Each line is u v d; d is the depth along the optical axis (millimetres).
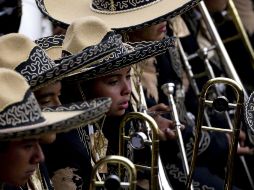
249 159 8648
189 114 7988
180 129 7137
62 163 5770
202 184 7824
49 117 4770
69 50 5812
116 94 5930
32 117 4594
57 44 6203
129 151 6316
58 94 5305
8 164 4695
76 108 4969
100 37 5832
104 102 4809
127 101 5996
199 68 8477
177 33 8312
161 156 7664
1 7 7660
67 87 5879
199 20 8688
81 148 5836
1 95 4527
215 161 7973
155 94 7625
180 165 7680
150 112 7180
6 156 4680
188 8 6848
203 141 7910
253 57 9141
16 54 5262
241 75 9555
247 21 9805
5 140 4562
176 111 7152
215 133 8008
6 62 5227
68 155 5773
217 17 9414
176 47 8000
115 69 5711
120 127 5867
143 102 6918
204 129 6090
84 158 5832
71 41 5816
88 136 5980
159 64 7750
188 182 6254
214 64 8742
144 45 6285
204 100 6043
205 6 8570
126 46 6145
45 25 7879
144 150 6824
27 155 4711
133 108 6805
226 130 6055
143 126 6445
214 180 7871
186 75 8305
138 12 6828
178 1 6863
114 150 6289
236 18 9109
